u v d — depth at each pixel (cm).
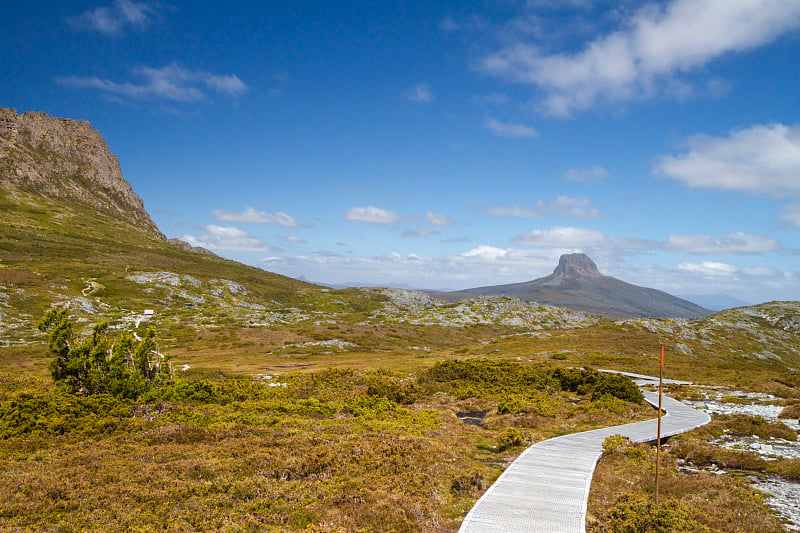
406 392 3881
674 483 1680
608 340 9075
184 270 18850
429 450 1956
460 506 1402
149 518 1170
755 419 2859
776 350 10125
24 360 6178
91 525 1116
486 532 1146
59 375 2822
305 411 2845
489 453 2156
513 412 3103
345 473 1633
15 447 1773
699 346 9169
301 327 11288
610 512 1329
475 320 13738
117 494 1312
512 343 9088
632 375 5672
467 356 8056
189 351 8100
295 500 1362
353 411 3009
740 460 2027
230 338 9369
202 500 1302
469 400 3753
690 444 2281
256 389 3519
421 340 10669
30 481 1357
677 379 5591
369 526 1193
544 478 1641
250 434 2136
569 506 1346
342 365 6850
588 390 4347
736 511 1409
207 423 2314
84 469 1514
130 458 1689
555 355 7225
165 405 2561
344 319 13562
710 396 4231
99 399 2470
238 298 16738
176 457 1730
